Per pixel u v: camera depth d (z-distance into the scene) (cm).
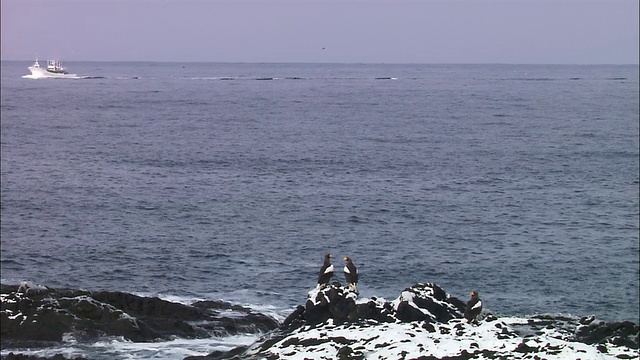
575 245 7362
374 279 6275
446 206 9038
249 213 8538
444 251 7088
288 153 13338
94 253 6856
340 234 7650
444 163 12362
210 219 8231
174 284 6028
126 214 8419
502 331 3822
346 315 4009
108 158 12488
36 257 6712
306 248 7131
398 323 3938
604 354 3556
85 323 4391
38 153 12850
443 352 3469
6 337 4312
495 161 12638
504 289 6097
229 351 3981
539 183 10625
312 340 3722
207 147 14050
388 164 12188
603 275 6462
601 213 8769
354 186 10225
